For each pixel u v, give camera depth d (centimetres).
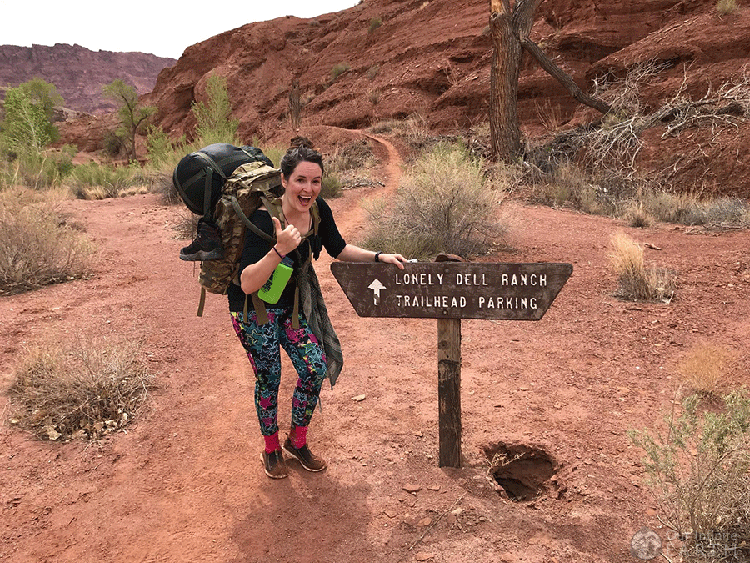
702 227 1038
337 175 1820
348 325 594
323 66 5522
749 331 527
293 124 4172
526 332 560
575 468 341
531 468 367
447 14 4369
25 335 554
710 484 274
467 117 2917
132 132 6181
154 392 448
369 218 984
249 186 270
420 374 475
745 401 288
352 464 352
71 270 771
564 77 1841
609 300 635
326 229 315
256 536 294
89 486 337
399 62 4188
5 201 837
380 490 327
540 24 2933
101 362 446
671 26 2098
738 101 1490
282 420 403
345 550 283
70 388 417
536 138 2155
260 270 265
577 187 1455
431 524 298
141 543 292
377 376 470
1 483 337
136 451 371
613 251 855
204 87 6388
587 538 286
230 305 304
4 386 445
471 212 861
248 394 446
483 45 3588
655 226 1084
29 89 4534
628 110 1786
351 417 405
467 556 276
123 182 1827
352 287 315
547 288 290
